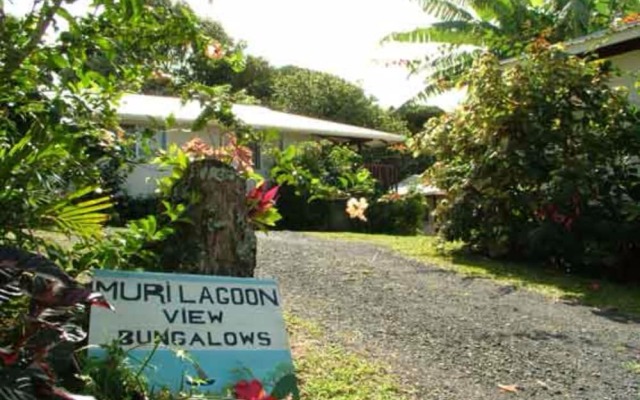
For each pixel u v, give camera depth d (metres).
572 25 16.12
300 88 32.56
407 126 34.56
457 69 17.72
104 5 3.11
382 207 16.55
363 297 6.50
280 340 3.34
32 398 1.85
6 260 2.16
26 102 3.30
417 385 4.05
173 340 3.14
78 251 3.43
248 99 4.89
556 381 4.41
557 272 8.80
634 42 10.84
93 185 3.52
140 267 3.80
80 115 3.57
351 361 4.30
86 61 3.31
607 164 9.34
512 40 14.10
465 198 9.86
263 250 8.99
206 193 3.93
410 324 5.58
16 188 2.92
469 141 9.80
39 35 2.95
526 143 9.33
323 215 16.05
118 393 2.78
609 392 4.25
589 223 8.73
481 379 4.34
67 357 2.72
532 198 9.16
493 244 9.58
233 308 3.34
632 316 6.46
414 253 9.90
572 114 9.33
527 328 5.75
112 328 3.07
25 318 2.08
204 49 3.67
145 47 3.46
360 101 32.41
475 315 6.11
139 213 11.89
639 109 9.65
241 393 2.81
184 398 2.83
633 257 8.63
